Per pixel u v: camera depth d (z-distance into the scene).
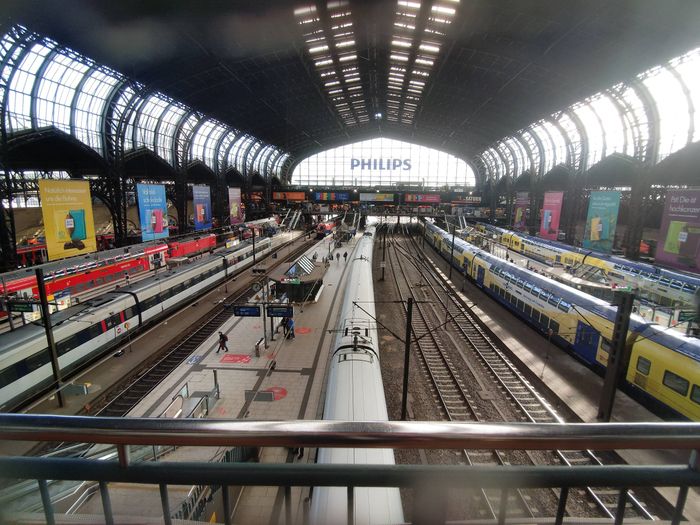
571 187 44.62
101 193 33.28
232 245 40.78
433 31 28.31
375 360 12.50
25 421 1.80
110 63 26.44
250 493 9.55
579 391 15.03
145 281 23.98
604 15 21.05
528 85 33.66
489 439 1.67
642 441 1.70
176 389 16.30
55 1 19.20
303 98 45.47
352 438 1.69
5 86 22.39
